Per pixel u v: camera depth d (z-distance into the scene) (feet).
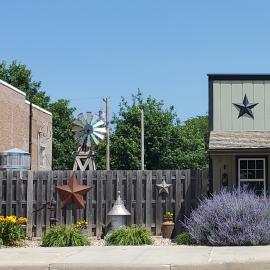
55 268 36.27
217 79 65.98
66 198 62.59
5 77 166.91
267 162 61.82
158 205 62.18
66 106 168.25
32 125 106.22
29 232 62.69
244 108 65.51
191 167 164.76
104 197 62.80
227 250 42.88
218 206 50.19
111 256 40.24
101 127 101.04
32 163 105.70
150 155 163.63
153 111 167.02
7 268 36.35
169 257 38.99
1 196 63.26
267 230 47.93
